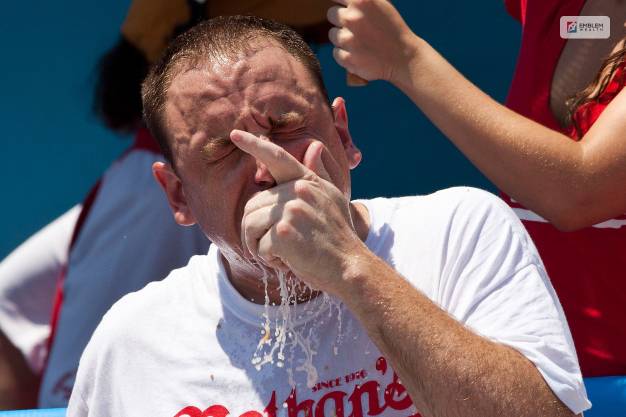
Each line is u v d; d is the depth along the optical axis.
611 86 5.27
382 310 4.07
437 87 5.21
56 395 7.14
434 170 9.29
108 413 4.87
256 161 4.40
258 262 4.47
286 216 4.07
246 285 4.73
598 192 4.96
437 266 4.59
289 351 4.59
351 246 4.14
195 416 4.65
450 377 4.04
